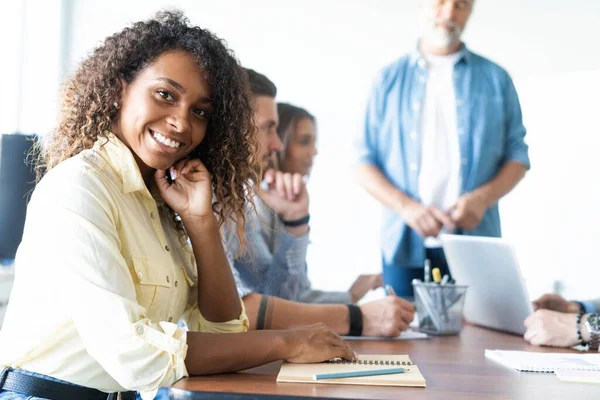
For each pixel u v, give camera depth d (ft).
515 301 5.57
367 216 9.02
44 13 9.52
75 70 4.27
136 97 3.85
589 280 8.45
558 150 8.70
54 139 4.23
